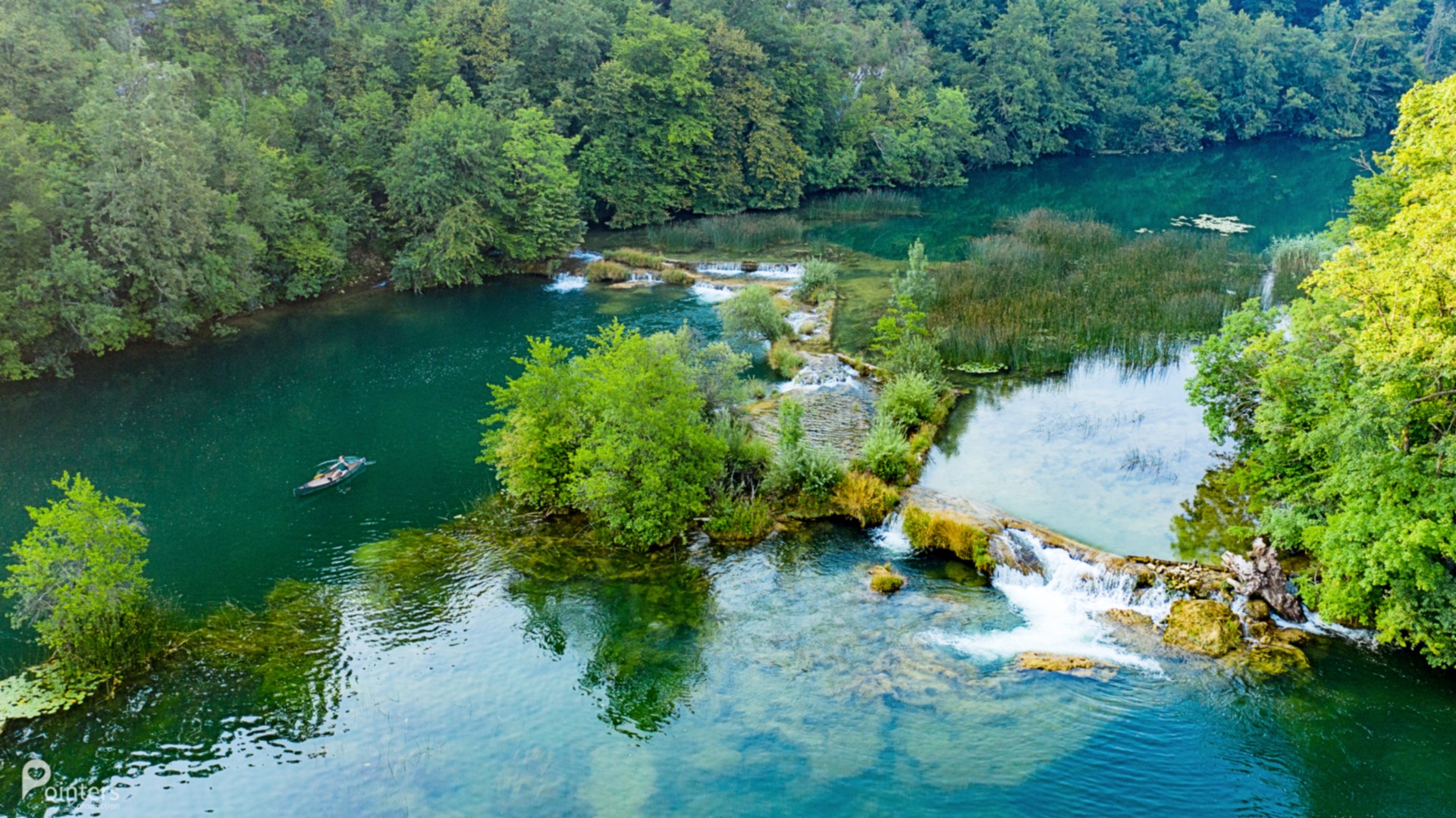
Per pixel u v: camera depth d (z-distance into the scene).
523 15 74.12
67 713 21.53
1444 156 22.64
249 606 25.84
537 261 65.06
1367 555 21.42
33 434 38.81
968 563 26.80
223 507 31.86
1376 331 21.52
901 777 18.84
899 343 43.00
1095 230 64.94
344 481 33.72
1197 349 29.41
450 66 69.94
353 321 54.12
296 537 29.70
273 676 22.66
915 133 100.12
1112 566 24.73
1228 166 110.62
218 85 60.50
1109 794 18.33
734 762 19.42
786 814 18.02
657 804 18.39
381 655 23.44
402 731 20.66
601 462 28.45
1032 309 48.09
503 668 22.84
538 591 26.14
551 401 30.67
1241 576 23.86
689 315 53.28
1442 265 19.23
